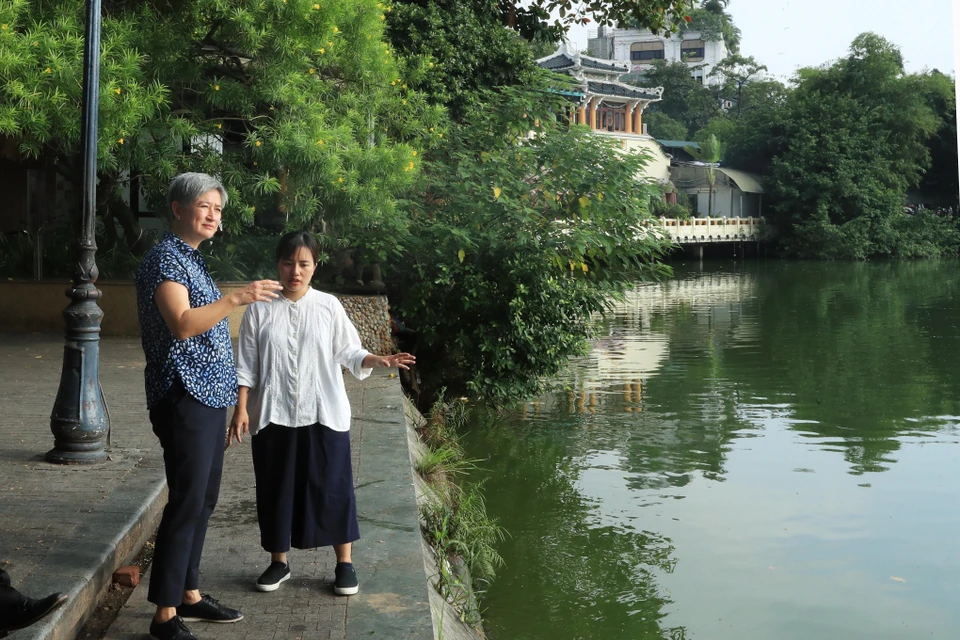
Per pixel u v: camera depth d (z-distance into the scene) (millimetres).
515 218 11477
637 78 97375
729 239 54469
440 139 12773
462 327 11922
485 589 6590
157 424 3648
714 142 57656
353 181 10516
